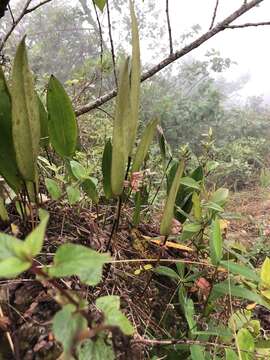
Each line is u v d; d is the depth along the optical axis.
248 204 3.95
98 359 0.59
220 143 5.99
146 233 1.27
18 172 0.86
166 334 0.93
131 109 0.87
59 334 0.44
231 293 0.93
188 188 1.27
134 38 0.87
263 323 1.38
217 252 0.95
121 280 0.98
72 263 0.45
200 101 6.31
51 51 6.88
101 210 1.22
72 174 1.01
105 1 1.18
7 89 0.81
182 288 0.99
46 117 1.03
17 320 0.77
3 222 0.95
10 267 0.41
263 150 6.27
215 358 0.84
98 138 2.47
